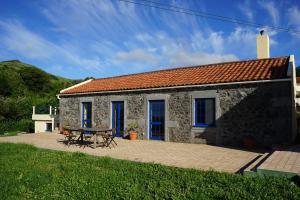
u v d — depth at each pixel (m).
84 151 11.48
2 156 9.96
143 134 15.62
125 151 11.30
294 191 5.37
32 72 57.19
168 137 14.55
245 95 12.17
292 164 6.84
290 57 13.11
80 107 19.25
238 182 6.08
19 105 26.42
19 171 7.73
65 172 7.59
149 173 7.22
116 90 16.78
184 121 14.01
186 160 9.12
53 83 59.66
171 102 14.54
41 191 6.14
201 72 15.35
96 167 8.17
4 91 40.56
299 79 26.70
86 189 6.13
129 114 16.31
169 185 6.17
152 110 15.48
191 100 13.80
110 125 17.27
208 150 11.23
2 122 23.31
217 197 5.39
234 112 12.43
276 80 11.28
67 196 5.82
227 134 12.59
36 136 18.16
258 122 11.78
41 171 7.65
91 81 22.44
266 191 5.44
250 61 14.98
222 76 13.46
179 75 16.02
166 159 9.35
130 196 5.63
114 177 6.94
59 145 13.53
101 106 17.92
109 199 5.59
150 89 15.24
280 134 11.25
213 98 13.13
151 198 5.54
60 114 20.70
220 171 7.39
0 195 5.76
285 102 11.20
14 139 16.48
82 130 12.84
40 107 25.89
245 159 9.15
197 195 5.49
